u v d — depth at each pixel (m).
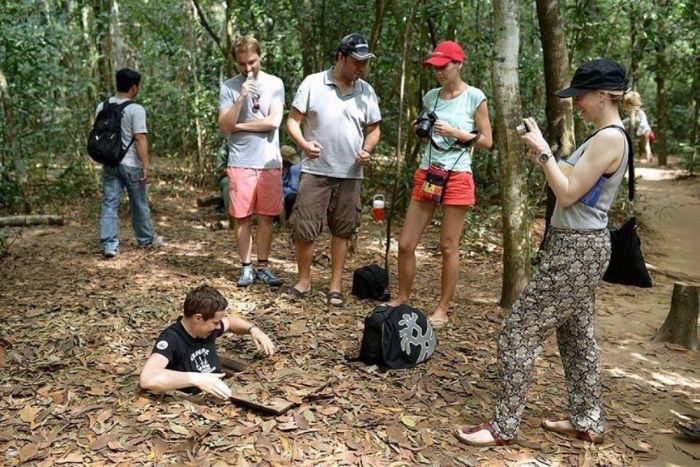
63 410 3.16
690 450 3.18
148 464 2.76
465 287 5.62
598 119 2.84
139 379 3.44
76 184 8.73
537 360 4.12
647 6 7.98
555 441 3.17
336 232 4.85
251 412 3.20
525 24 9.04
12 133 7.37
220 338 4.08
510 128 4.66
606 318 5.10
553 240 2.92
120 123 5.94
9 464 2.74
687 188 12.48
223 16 10.71
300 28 7.32
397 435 3.09
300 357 3.86
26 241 6.48
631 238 3.17
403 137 8.71
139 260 5.91
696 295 4.56
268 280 5.24
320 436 3.04
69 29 9.27
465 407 3.42
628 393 3.79
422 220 4.55
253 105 5.00
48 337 4.02
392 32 7.96
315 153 4.59
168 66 10.80
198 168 9.62
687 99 18.77
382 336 3.76
